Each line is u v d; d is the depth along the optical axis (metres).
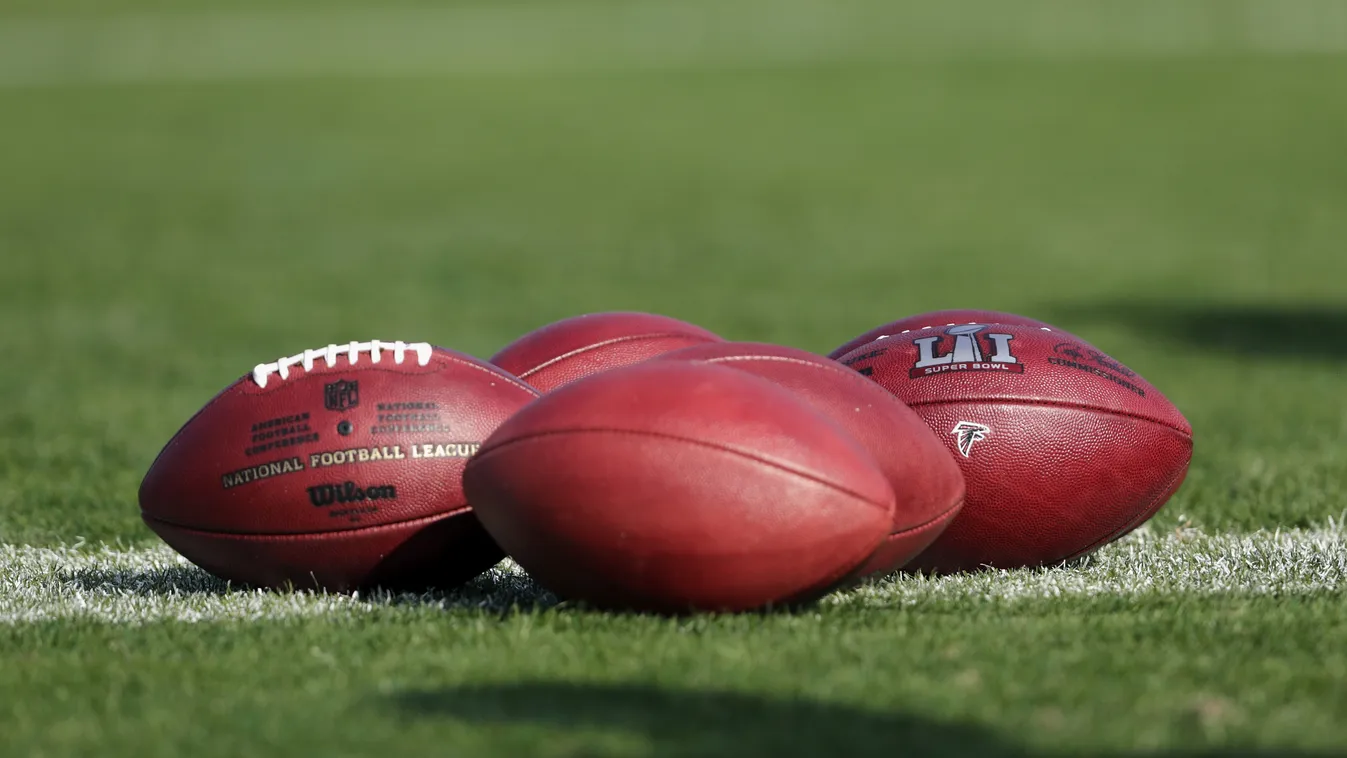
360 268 46.91
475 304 39.34
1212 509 15.37
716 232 54.78
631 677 8.62
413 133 81.19
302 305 39.22
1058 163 71.25
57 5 132.12
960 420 11.85
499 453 10.12
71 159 72.75
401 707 8.13
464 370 11.40
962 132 80.06
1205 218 56.94
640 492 9.62
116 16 126.31
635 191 65.06
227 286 42.94
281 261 48.38
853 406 10.82
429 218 58.62
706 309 37.75
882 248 50.84
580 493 9.71
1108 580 11.80
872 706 8.08
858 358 12.51
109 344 32.66
